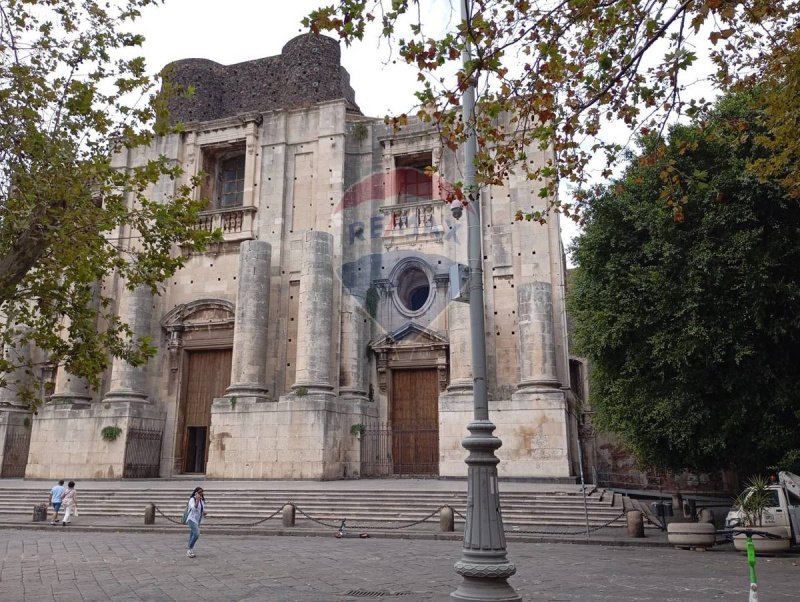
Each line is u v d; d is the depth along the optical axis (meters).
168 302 32.84
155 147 34.41
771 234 16.05
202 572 12.41
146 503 23.36
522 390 25.47
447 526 18.14
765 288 15.49
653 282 17.11
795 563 13.42
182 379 31.81
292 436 26.81
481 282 8.95
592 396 23.59
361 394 28.94
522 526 19.05
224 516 21.56
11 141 10.95
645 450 20.17
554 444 24.52
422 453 28.70
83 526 20.45
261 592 10.42
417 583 11.11
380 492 21.61
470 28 7.91
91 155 11.81
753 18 9.42
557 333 27.30
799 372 16.44
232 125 33.81
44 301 11.97
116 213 11.52
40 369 33.97
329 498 21.81
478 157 9.55
